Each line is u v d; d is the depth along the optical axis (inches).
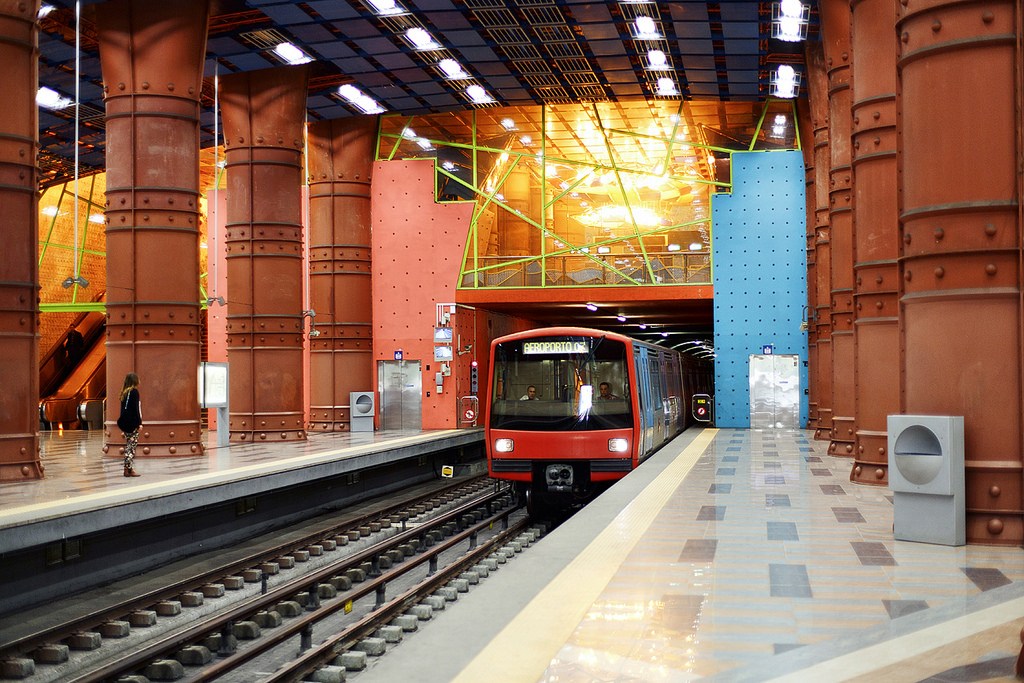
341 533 684.7
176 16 753.0
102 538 503.8
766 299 1187.9
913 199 380.5
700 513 460.4
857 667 211.6
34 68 614.9
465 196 1226.6
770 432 1130.7
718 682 206.8
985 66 364.5
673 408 1057.5
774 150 1189.7
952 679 197.9
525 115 1216.2
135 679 343.6
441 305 1217.4
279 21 888.3
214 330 1288.1
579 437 684.1
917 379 378.9
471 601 282.8
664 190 1202.0
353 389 1180.5
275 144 970.1
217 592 485.1
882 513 454.3
